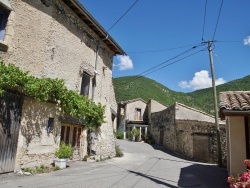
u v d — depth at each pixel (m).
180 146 20.55
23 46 8.98
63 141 11.01
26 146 8.63
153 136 30.89
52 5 10.44
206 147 17.11
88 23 12.95
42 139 9.42
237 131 8.09
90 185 7.04
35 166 9.01
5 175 7.57
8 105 7.93
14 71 7.82
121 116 40.06
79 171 9.40
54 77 10.45
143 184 7.80
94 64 13.99
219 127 16.08
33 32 9.44
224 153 15.61
